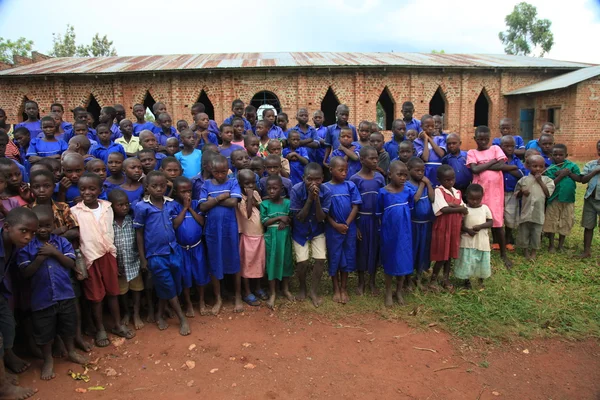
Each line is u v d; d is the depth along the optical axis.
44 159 4.28
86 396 2.98
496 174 5.46
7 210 3.44
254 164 5.17
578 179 5.66
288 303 4.48
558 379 3.15
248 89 17.48
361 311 4.28
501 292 4.55
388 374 3.21
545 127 6.61
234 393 2.99
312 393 2.98
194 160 5.51
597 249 5.95
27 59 20.56
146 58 19.78
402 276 4.41
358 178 4.61
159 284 3.85
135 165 4.23
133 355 3.53
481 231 4.60
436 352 3.52
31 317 3.25
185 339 3.78
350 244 4.43
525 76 19.11
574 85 16.47
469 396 2.95
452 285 4.80
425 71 18.20
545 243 6.28
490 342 3.66
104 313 4.32
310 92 17.64
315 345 3.64
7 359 3.21
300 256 4.41
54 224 3.44
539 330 3.80
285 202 4.51
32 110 6.85
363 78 17.81
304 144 6.64
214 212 4.21
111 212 3.80
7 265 3.06
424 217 4.57
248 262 4.39
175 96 17.27
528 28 34.09
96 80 17.39
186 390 3.04
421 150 6.00
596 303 4.30
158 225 3.87
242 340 3.74
